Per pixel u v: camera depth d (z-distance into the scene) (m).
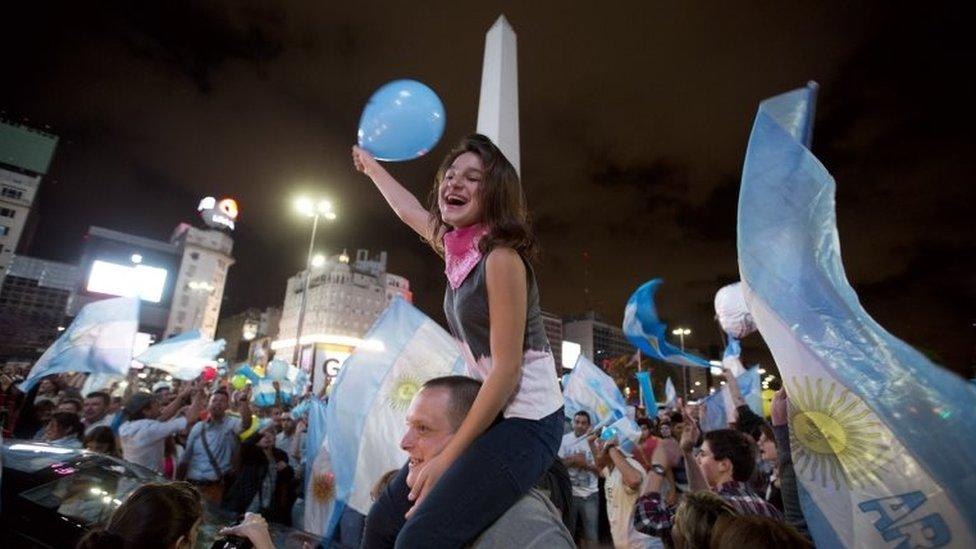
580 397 7.54
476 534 1.50
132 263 64.50
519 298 1.67
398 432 4.95
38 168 72.94
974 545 1.67
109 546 2.47
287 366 14.57
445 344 5.32
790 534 2.11
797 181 2.38
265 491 7.12
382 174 2.75
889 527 1.84
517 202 1.90
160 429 6.43
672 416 7.81
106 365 7.92
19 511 3.83
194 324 82.56
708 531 2.35
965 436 1.74
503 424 1.65
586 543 6.31
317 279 94.56
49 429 6.38
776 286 2.25
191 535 2.74
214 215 89.50
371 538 1.85
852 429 1.98
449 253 1.96
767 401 10.12
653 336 5.58
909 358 1.92
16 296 81.56
